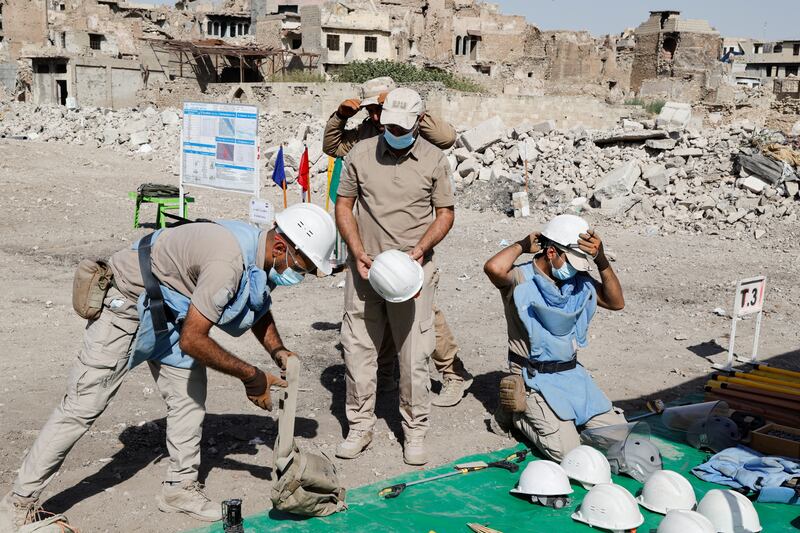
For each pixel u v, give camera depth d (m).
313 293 9.62
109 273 3.78
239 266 3.73
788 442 5.02
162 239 3.84
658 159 17.50
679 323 8.63
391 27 53.81
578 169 17.95
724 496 4.14
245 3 66.19
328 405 6.00
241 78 46.72
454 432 5.55
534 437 5.04
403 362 4.88
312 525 4.06
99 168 20.56
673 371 6.99
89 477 4.61
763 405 5.70
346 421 5.68
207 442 5.15
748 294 6.84
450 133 5.34
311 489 4.01
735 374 6.46
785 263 11.91
